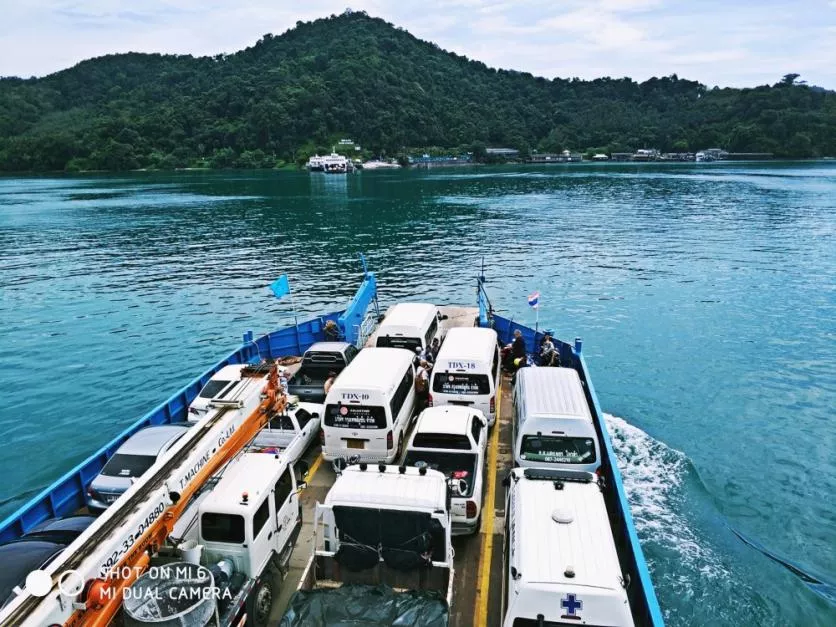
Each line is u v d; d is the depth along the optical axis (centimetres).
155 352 3497
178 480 926
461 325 2538
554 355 1956
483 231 7800
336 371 1934
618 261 5834
